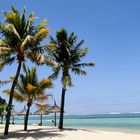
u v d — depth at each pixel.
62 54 33.91
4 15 26.58
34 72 31.89
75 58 34.22
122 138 25.19
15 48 26.78
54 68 33.47
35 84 31.89
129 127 47.56
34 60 26.78
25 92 31.84
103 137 25.67
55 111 44.53
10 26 25.45
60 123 34.19
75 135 26.62
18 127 40.59
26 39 24.91
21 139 23.69
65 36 34.00
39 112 46.62
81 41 34.47
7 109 26.30
